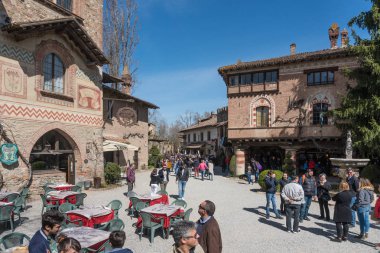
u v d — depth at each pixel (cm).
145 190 1731
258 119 2605
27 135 1380
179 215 919
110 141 2306
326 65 2330
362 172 1862
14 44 1333
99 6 1966
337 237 853
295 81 2447
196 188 1852
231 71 2691
